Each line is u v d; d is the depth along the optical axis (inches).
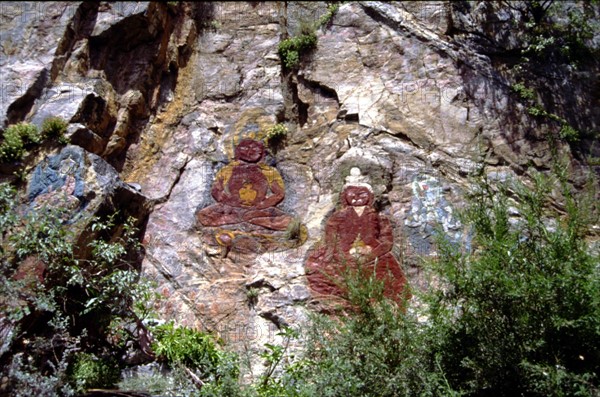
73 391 195.3
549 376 182.2
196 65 335.9
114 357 235.1
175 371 215.5
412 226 280.1
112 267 250.1
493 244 201.6
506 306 195.0
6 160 264.7
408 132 302.8
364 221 279.7
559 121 304.2
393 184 290.8
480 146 262.4
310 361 213.2
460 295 203.2
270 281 270.8
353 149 298.8
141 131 315.6
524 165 295.7
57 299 233.9
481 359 195.3
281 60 333.1
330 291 266.8
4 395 193.0
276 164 304.5
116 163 306.5
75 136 280.1
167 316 267.7
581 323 184.5
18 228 236.7
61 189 260.2
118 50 322.0
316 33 333.7
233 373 227.9
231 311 267.6
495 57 324.8
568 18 333.7
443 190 286.5
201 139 309.7
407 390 190.5
